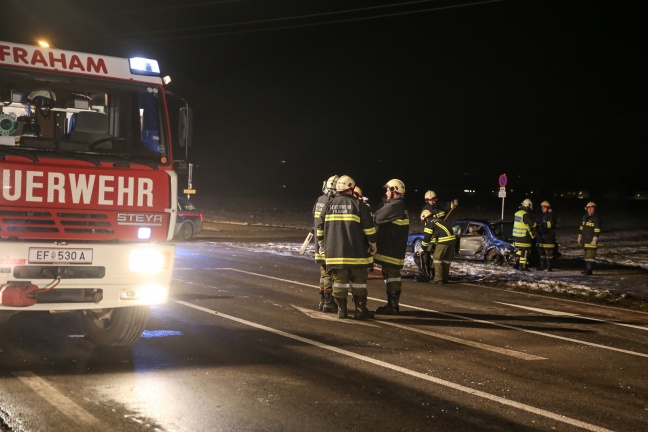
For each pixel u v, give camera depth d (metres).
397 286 10.98
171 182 7.33
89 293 6.89
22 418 5.35
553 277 17.33
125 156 7.26
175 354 7.63
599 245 28.58
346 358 7.80
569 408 6.33
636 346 9.39
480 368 7.67
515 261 18.80
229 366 7.21
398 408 6.05
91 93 7.42
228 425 5.40
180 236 24.47
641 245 28.81
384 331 9.52
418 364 7.69
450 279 16.28
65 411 5.57
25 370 6.75
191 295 11.97
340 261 10.13
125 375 6.70
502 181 26.11
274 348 8.13
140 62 7.66
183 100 7.83
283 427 5.41
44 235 6.63
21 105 7.06
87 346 7.86
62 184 6.71
